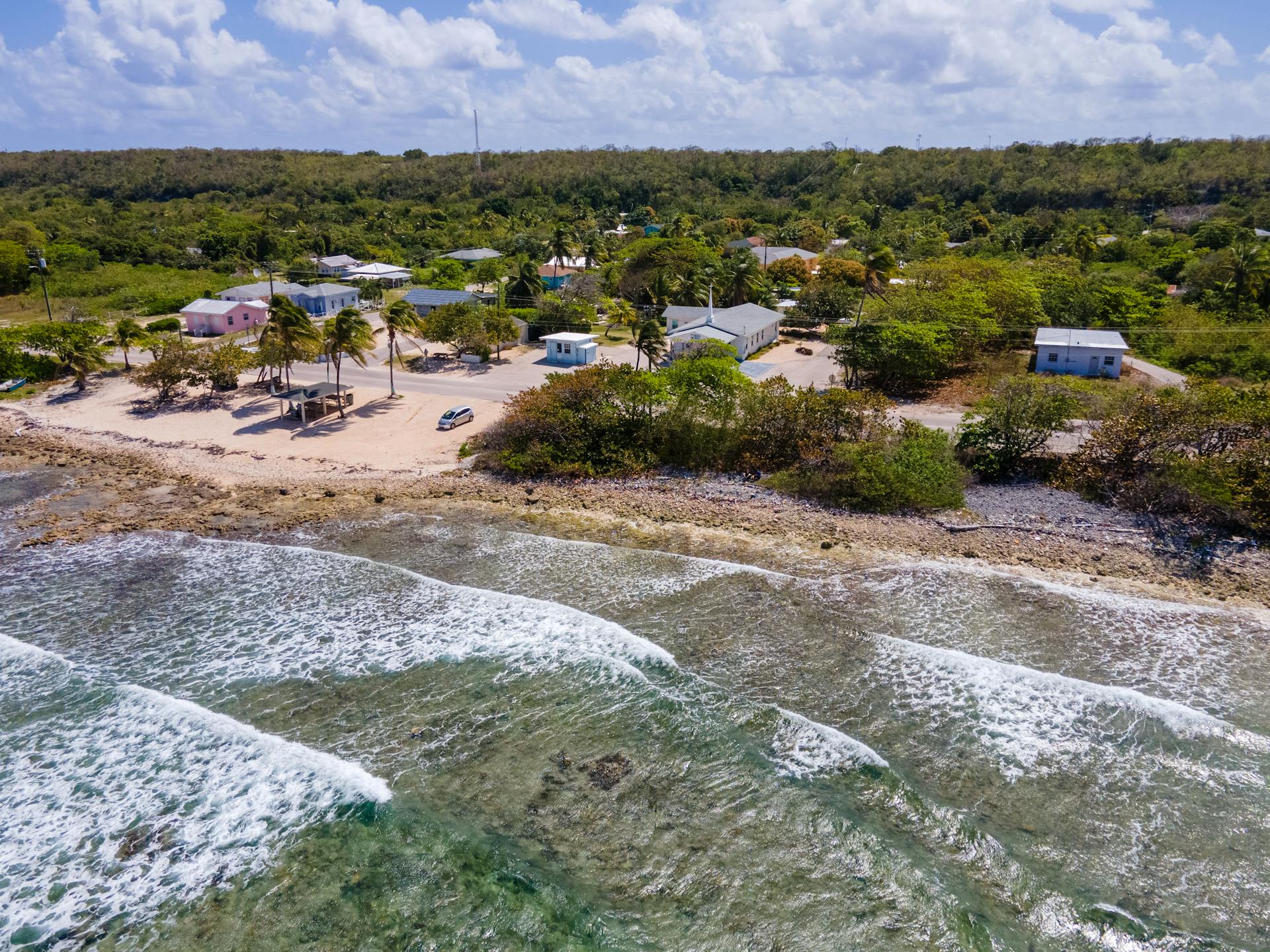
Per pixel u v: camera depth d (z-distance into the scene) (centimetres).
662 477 4350
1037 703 2386
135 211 16850
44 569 3322
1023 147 19362
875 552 3431
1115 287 7581
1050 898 1747
